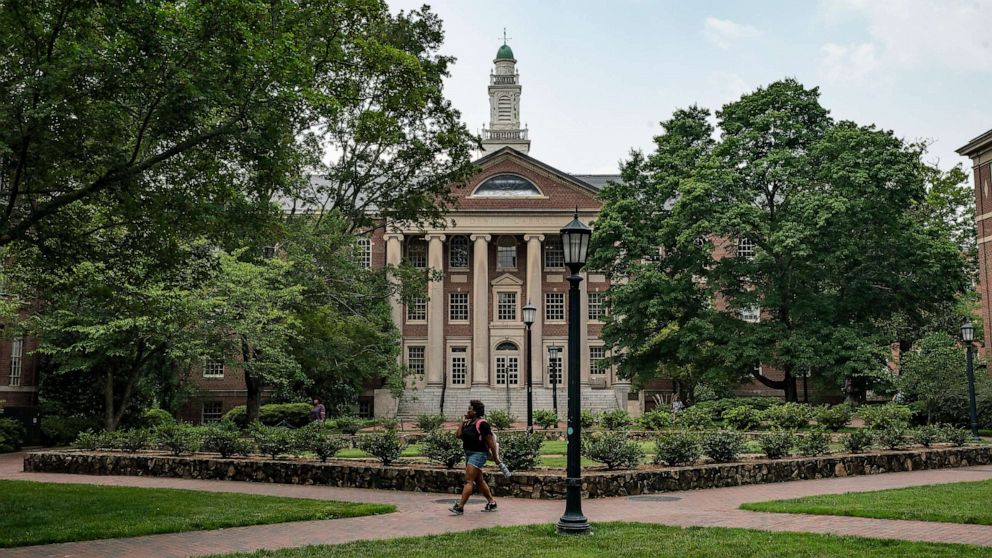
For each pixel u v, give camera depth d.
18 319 35.78
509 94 84.00
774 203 44.66
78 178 17.48
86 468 22.11
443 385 59.84
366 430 40.72
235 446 21.59
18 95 14.98
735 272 43.28
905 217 43.56
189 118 15.69
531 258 60.38
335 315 39.62
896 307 43.75
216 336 33.34
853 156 38.97
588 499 16.16
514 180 61.34
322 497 16.58
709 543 10.88
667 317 45.09
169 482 19.81
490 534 11.87
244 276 31.80
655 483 17.25
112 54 15.44
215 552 10.85
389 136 32.81
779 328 41.44
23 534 12.03
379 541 11.37
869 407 36.84
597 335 61.22
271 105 17.09
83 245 17.78
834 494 16.28
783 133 42.31
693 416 35.00
